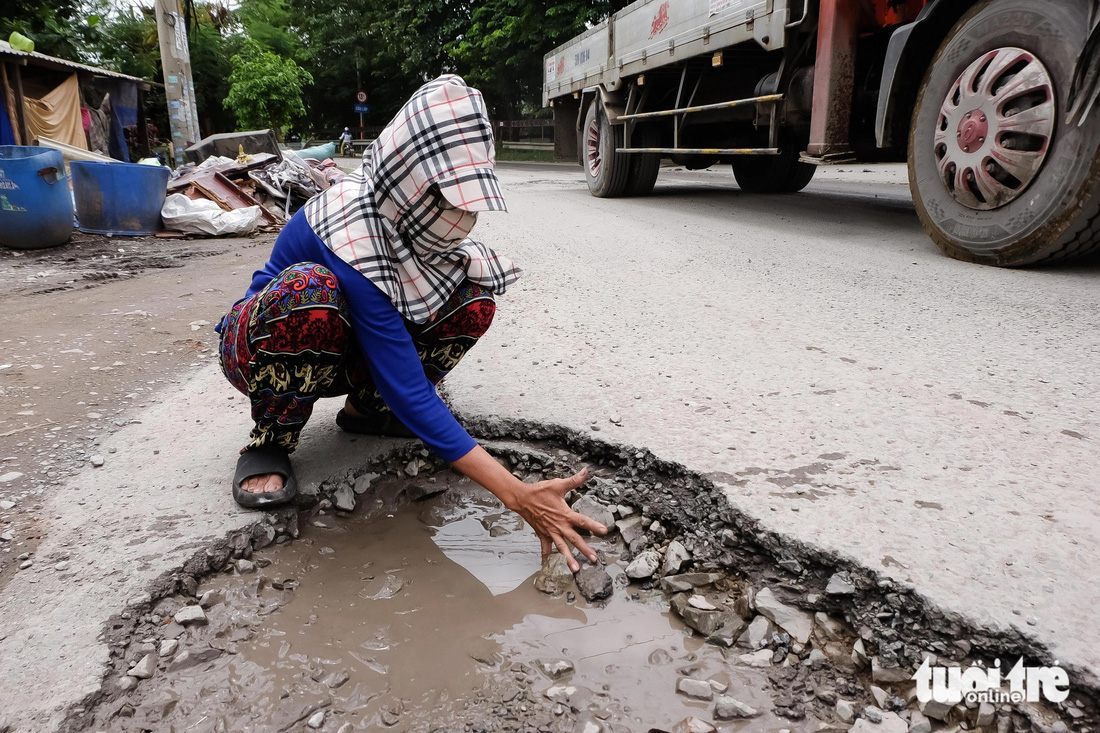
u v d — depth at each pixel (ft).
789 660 4.64
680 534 5.87
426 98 5.03
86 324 12.78
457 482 7.04
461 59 89.56
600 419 7.53
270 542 6.01
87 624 4.86
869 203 25.12
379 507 6.68
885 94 15.16
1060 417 7.16
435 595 5.44
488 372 9.05
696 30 21.84
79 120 41.70
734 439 6.94
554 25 74.74
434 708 4.35
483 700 4.41
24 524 6.06
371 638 4.96
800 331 10.23
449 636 4.99
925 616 4.59
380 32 110.11
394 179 5.17
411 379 5.51
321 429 7.85
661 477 6.55
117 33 59.21
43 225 20.81
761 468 6.35
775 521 5.51
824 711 4.26
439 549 6.07
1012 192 12.81
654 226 20.75
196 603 5.27
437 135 4.95
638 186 29.40
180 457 7.24
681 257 15.94
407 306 5.61
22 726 4.10
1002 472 6.14
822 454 6.57
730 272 14.20
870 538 5.25
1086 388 7.82
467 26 92.48
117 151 48.11
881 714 4.15
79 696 4.30
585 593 5.37
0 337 11.95
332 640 4.94
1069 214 12.09
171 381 9.78
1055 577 4.77
